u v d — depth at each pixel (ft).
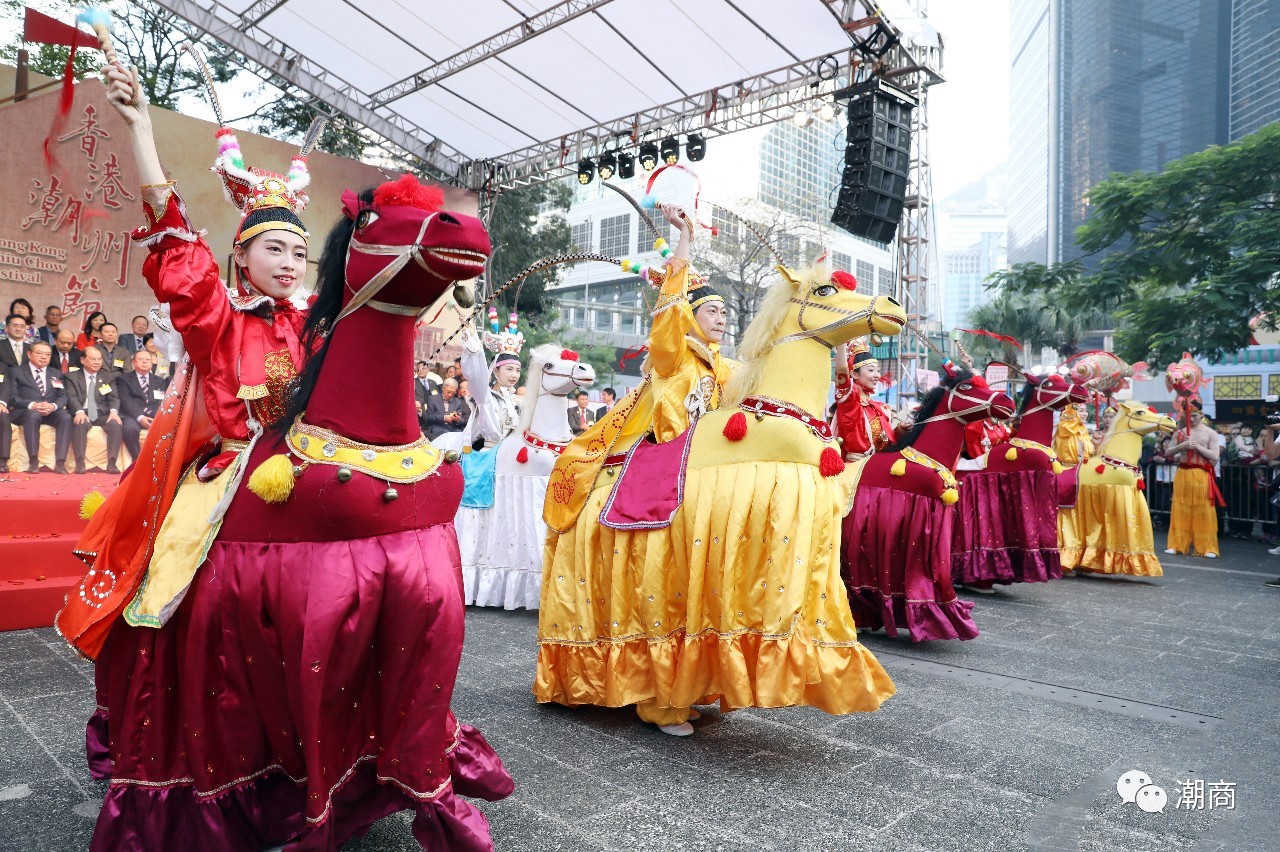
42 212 31.65
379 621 7.59
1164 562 36.19
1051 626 21.97
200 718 7.41
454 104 42.16
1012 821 9.80
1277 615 24.11
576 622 13.08
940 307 39.83
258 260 8.52
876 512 19.30
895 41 32.50
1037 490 26.58
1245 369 62.18
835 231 94.17
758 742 12.28
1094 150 265.75
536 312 75.56
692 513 12.10
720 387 14.37
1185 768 11.81
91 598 7.93
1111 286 52.31
